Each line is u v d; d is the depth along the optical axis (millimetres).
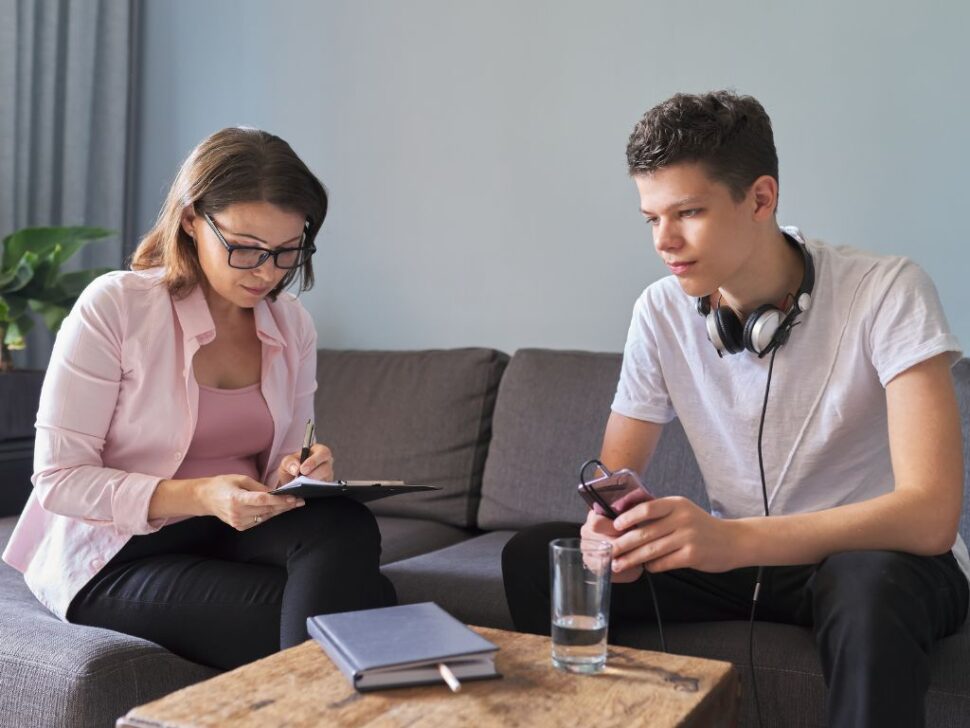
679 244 1453
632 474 1304
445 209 2789
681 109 1442
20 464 2508
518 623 1560
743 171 1437
